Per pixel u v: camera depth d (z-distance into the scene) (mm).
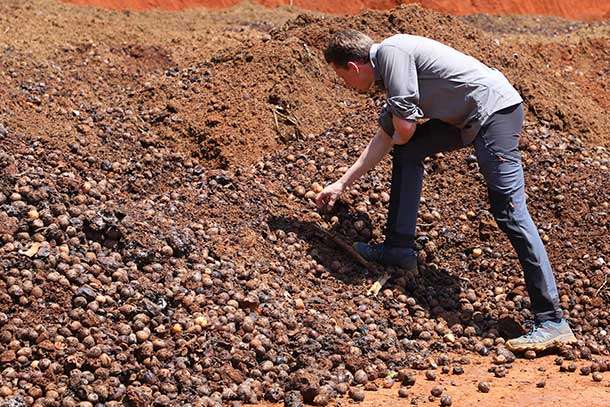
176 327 5371
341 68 5980
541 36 15781
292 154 7617
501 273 6660
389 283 6352
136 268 5711
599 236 6875
